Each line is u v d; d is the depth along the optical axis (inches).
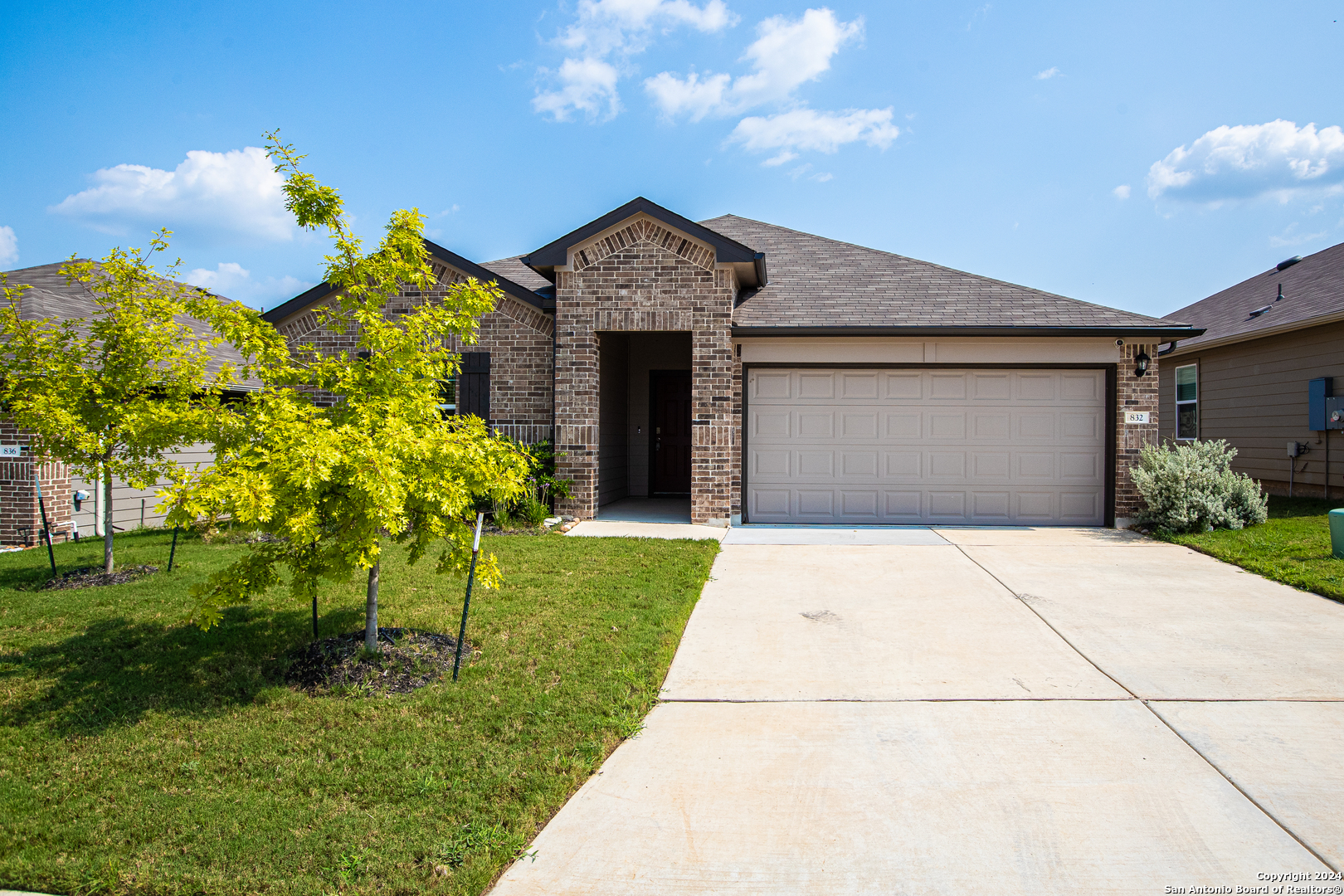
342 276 194.5
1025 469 422.3
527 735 151.3
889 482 426.6
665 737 155.2
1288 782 134.1
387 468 163.5
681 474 553.3
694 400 411.2
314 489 161.2
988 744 150.4
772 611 246.5
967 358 418.0
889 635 220.7
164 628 219.0
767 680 186.2
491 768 137.8
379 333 189.0
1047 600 258.4
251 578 173.8
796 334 410.9
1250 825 121.3
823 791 133.0
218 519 162.6
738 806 128.8
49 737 153.8
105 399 267.4
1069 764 141.8
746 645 213.2
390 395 188.5
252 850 115.3
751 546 357.4
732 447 419.8
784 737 154.8
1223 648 206.4
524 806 126.7
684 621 233.0
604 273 416.8
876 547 355.9
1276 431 528.4
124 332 261.3
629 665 188.2
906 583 283.6
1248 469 558.6
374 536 173.8
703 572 289.4
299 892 105.7
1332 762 141.5
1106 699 171.9
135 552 337.4
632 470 553.6
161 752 147.3
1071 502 421.7
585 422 421.1
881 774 138.9
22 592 264.4
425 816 124.1
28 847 117.6
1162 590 271.4
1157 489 386.6
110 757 145.3
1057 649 207.6
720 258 404.8
